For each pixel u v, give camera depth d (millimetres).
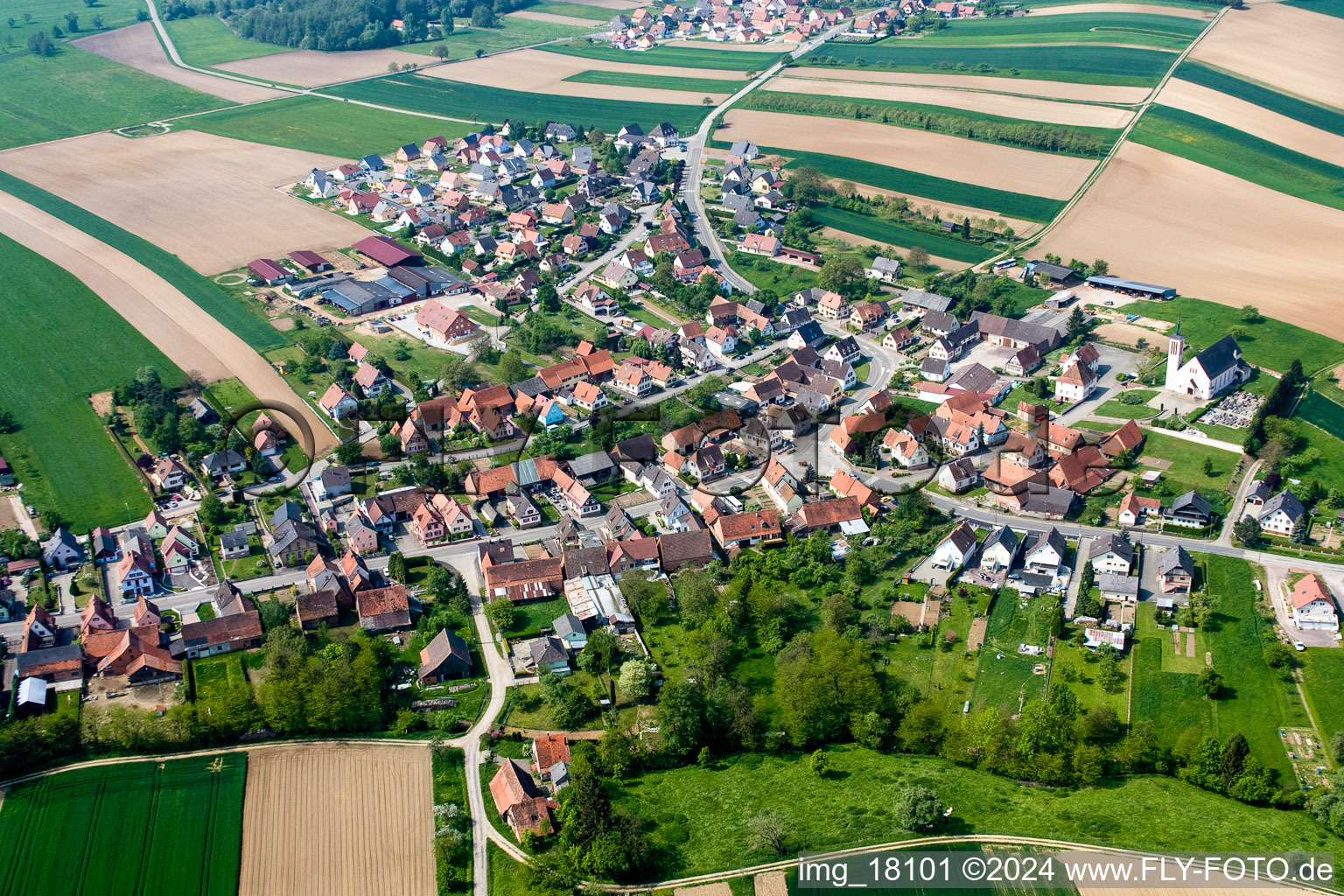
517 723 173625
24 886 144625
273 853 150000
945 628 190625
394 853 150250
